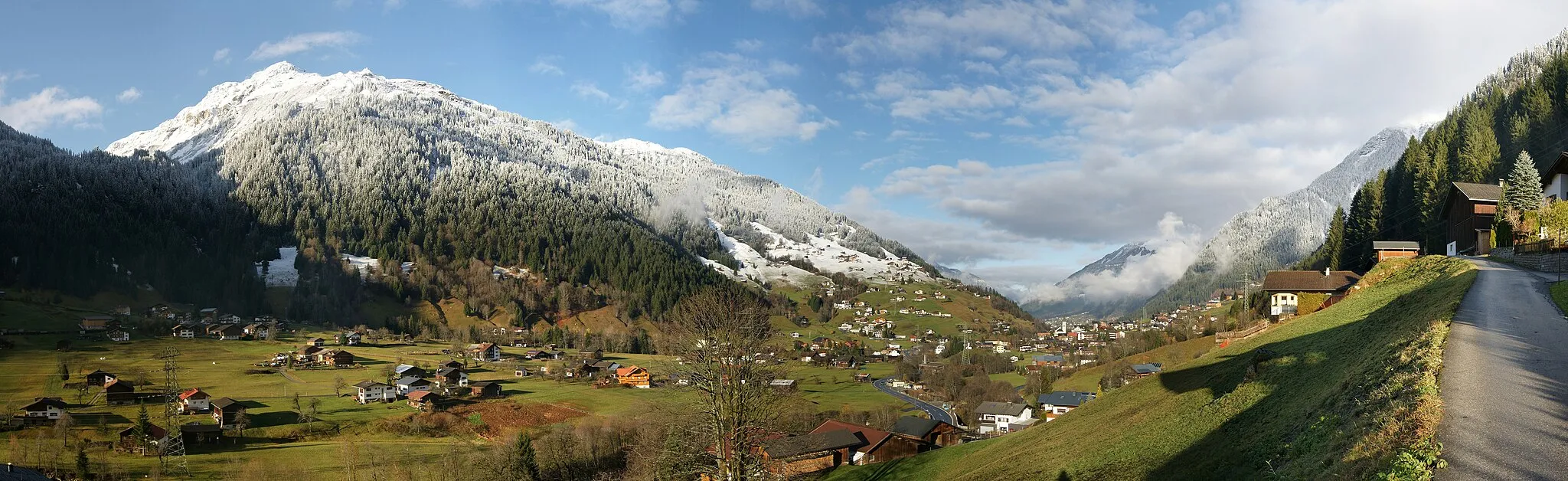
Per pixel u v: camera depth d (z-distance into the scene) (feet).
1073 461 150.92
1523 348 102.47
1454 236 343.67
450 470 302.04
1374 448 73.87
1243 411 132.57
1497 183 476.13
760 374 194.39
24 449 309.01
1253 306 477.36
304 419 384.68
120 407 398.01
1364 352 128.57
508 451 313.94
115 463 299.99
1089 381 499.10
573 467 324.80
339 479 289.53
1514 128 583.58
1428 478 61.93
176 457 314.35
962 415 473.26
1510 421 72.84
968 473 187.32
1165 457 128.98
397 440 367.86
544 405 450.30
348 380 512.63
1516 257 224.12
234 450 332.19
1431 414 75.31
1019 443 199.00
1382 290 224.33
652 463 232.73
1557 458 63.21
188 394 399.24
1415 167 533.55
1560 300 140.56
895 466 234.99
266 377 509.76
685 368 195.72
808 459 280.92
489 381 500.74
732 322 192.03
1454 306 136.67
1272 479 90.58
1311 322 203.72
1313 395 116.47
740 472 184.44
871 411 447.83
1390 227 524.52
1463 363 94.94
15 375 462.19
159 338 645.51
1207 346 438.40
